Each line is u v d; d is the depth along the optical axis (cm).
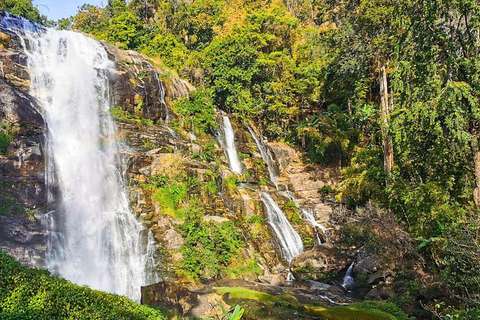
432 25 1500
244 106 3497
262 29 4362
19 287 605
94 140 2052
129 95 2452
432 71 1455
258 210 2355
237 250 1877
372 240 1598
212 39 4434
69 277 1483
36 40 2170
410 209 1622
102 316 599
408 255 1552
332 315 1125
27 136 1623
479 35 1474
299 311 1151
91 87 2238
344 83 3762
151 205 1889
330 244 2147
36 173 1548
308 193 2980
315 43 4162
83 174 1781
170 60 3647
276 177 3250
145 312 690
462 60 1414
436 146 1616
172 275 1564
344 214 2422
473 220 1166
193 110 2886
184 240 1739
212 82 3700
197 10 4550
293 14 6019
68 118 2006
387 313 1183
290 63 3997
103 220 1694
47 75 2053
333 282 1845
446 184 1588
